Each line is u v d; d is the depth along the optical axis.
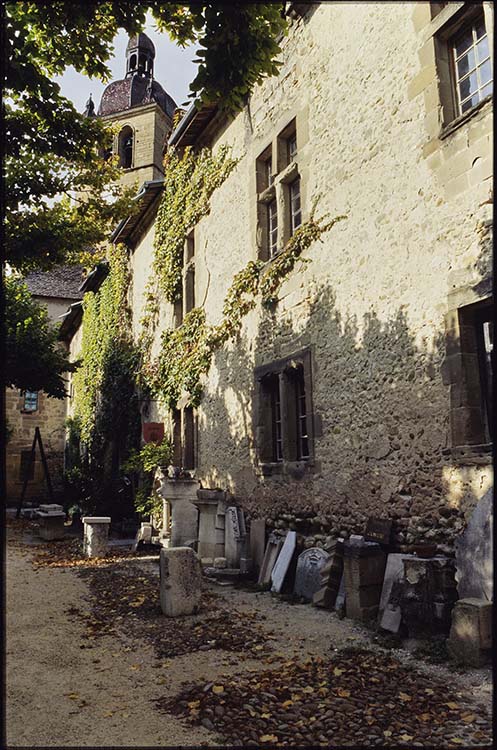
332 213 7.20
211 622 5.55
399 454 5.77
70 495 16.53
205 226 11.12
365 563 5.50
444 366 5.29
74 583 7.64
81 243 10.62
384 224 6.23
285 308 8.16
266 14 4.49
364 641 4.82
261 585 7.28
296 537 7.23
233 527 8.49
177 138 11.53
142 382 13.95
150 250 14.43
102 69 5.95
